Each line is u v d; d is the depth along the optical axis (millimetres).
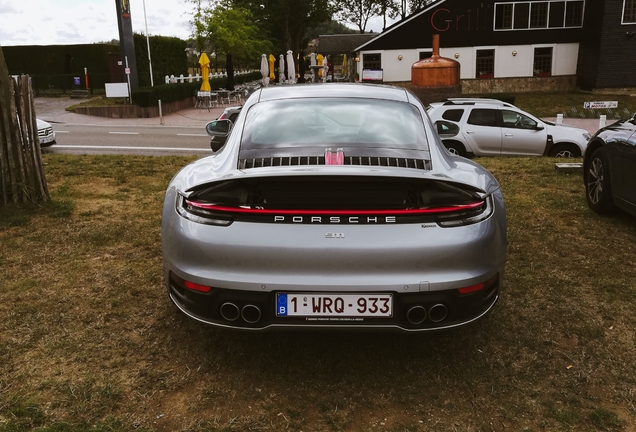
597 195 6176
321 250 2701
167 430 2539
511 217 6094
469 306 2861
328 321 2766
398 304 2762
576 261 4742
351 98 3898
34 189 6316
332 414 2674
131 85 28969
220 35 42531
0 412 2615
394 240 2721
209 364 3109
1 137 6066
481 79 38906
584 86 38000
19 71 36531
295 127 3508
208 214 2830
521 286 4207
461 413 2693
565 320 3662
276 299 2754
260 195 2822
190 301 2902
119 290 4074
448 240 2756
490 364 3139
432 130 3641
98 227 5605
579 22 37969
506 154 13172
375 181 2789
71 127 21766
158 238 5297
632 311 3789
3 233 5387
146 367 3066
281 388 2891
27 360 3096
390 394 2844
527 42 38375
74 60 36281
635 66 36125
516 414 2686
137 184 8062
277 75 43875
